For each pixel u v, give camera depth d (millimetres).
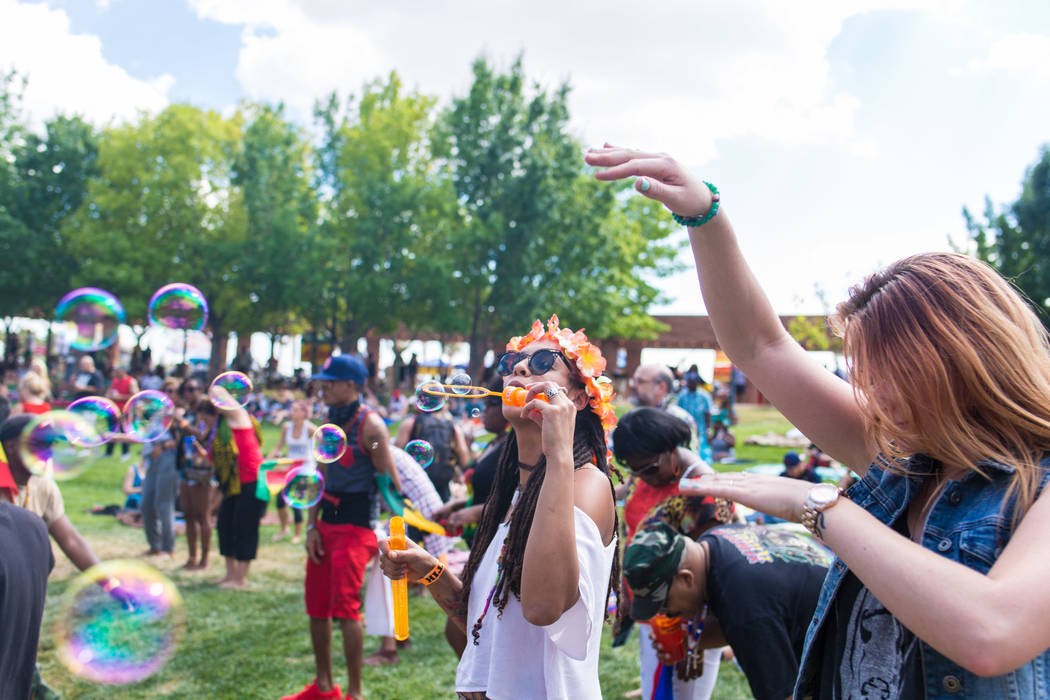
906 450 1014
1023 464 892
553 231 20156
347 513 3199
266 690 3357
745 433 15461
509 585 1337
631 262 21672
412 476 3525
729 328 1269
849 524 911
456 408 6805
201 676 3500
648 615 1832
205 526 5418
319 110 23250
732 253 1230
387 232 20484
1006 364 907
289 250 21266
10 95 25688
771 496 1038
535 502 1351
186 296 3514
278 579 5160
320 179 23625
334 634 4148
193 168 22188
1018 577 776
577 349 1449
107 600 2773
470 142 20328
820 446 1257
